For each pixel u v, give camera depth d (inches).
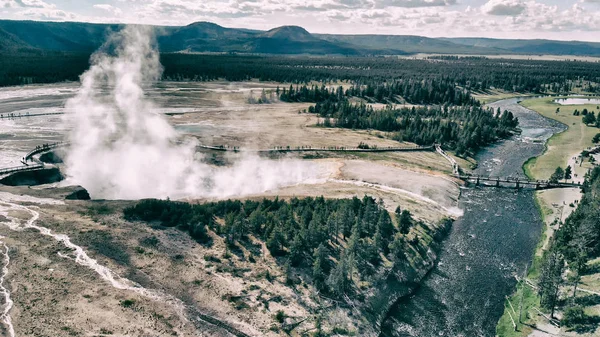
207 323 2529.5
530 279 3336.6
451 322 2891.2
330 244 3523.6
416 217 4215.1
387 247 3533.5
